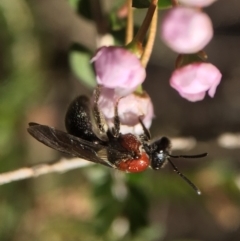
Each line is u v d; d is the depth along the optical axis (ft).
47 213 0.48
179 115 0.61
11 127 0.48
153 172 0.42
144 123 0.30
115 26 0.34
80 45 0.36
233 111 0.62
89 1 0.35
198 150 0.46
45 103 0.51
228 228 0.57
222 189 0.46
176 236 0.57
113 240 0.40
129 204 0.39
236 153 0.50
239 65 0.64
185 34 0.25
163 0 0.28
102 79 0.27
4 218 0.47
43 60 0.52
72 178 0.48
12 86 0.49
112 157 0.31
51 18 0.53
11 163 0.48
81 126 0.31
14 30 0.50
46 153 0.49
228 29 0.64
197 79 0.27
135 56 0.27
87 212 0.47
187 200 0.45
